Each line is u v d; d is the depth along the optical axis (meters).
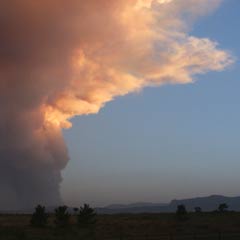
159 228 67.44
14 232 53.03
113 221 80.12
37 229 60.56
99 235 54.53
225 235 51.28
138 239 47.53
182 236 50.81
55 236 52.69
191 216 87.25
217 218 80.88
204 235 51.69
